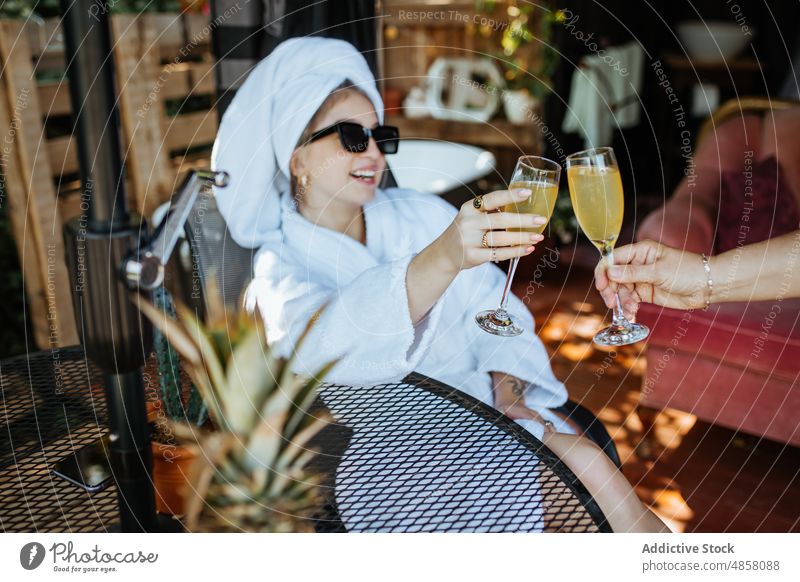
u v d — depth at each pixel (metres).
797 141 2.11
